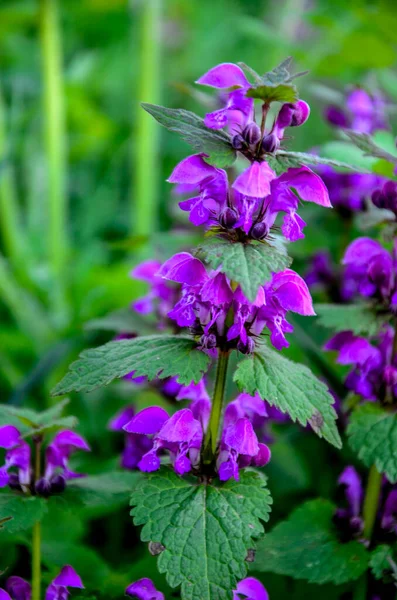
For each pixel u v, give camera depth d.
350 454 0.64
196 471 0.50
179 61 1.39
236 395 0.54
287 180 0.49
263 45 1.26
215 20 1.43
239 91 0.49
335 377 0.62
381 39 0.81
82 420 0.73
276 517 0.64
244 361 0.49
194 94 0.66
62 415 0.75
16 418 0.53
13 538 0.56
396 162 0.51
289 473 0.65
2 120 1.00
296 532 0.55
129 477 0.54
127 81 1.38
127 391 0.69
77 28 1.34
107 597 0.54
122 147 1.26
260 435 0.60
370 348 0.55
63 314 0.90
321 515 0.56
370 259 0.55
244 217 0.48
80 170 1.27
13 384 0.80
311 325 0.69
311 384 0.49
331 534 0.55
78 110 1.10
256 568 0.53
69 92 1.07
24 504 0.51
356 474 0.56
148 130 0.96
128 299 0.88
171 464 0.51
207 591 0.47
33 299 0.96
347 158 0.58
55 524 0.61
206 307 0.49
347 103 0.69
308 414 0.48
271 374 0.49
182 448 0.49
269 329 0.51
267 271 0.47
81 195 1.23
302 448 0.67
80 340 0.74
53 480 0.52
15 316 0.91
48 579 0.55
